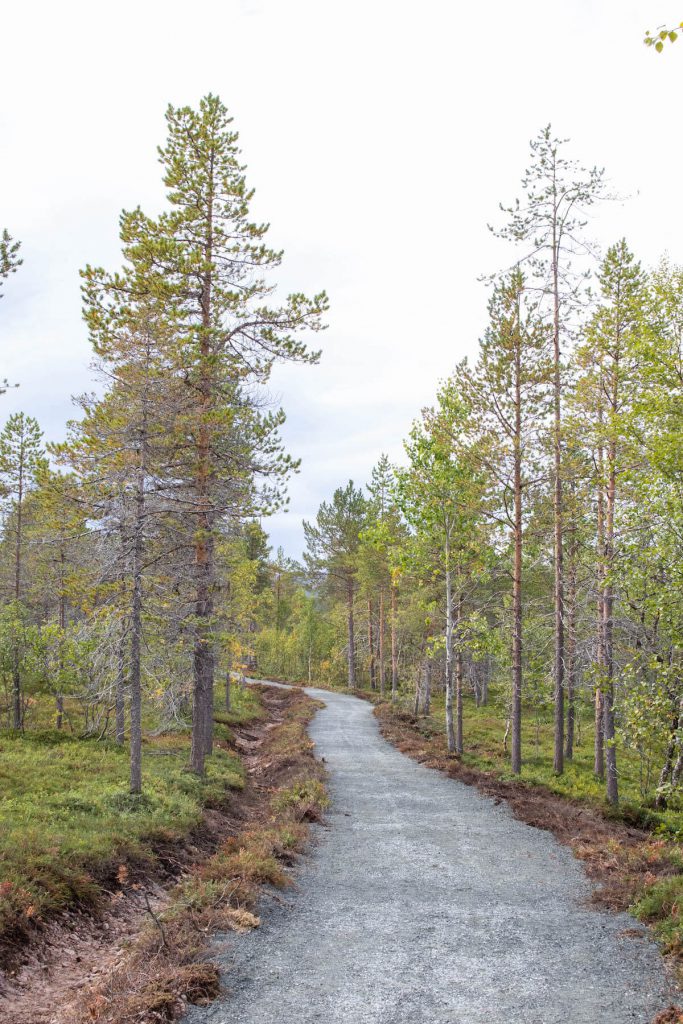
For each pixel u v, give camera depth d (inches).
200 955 321.7
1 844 403.5
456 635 1093.8
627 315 751.7
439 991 293.6
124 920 384.2
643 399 523.8
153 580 617.0
